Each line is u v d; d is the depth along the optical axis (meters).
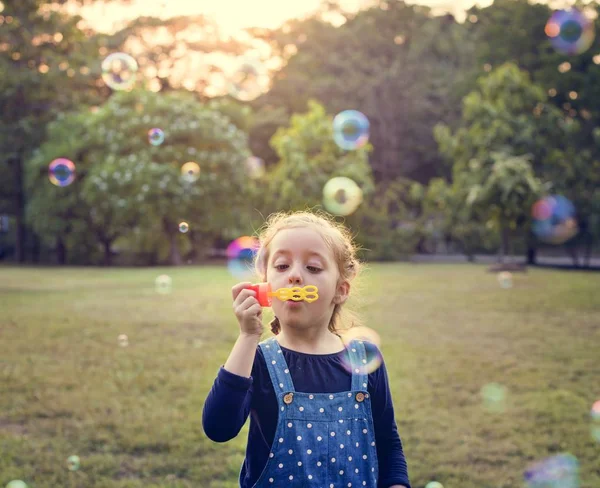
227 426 1.50
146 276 15.37
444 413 4.23
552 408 4.35
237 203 22.34
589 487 3.12
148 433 3.77
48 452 3.48
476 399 4.55
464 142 19.30
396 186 26.81
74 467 3.26
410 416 4.15
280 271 1.61
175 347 6.20
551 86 24.19
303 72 31.20
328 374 1.62
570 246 22.30
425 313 8.67
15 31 23.94
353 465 1.58
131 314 8.30
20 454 3.45
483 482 3.19
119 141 20.95
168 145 20.94
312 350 1.65
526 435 3.83
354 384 1.62
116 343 6.37
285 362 1.61
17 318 7.82
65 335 6.75
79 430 3.83
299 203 22.03
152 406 4.30
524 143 19.08
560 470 3.30
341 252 1.66
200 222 21.20
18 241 24.56
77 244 22.34
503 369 5.45
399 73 29.94
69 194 21.50
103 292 11.13
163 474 3.25
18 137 23.58
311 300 1.53
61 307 8.93
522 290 11.79
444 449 3.61
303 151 22.88
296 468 1.54
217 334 6.95
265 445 1.57
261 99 30.69
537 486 3.14
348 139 10.23
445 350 6.19
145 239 21.53
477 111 18.95
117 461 3.39
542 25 26.02
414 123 30.03
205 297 10.36
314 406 1.58
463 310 8.99
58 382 4.86
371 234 24.03
